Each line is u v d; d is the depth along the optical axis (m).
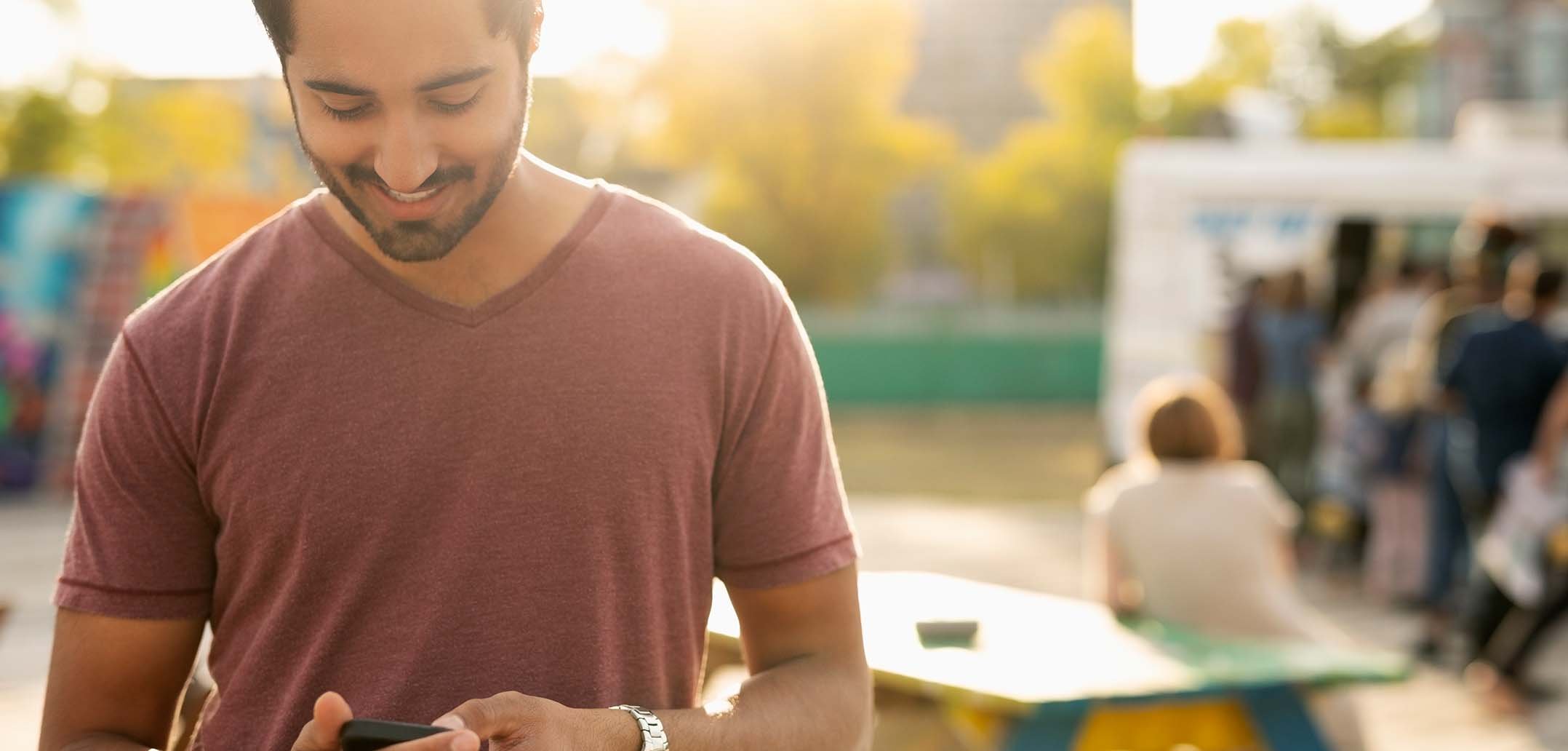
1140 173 10.71
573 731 1.27
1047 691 3.28
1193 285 10.55
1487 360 6.89
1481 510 6.98
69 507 12.55
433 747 1.11
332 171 1.27
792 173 37.94
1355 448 9.50
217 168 32.91
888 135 38.06
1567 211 10.34
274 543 1.38
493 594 1.37
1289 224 10.52
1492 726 6.12
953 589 4.50
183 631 1.44
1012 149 39.38
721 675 4.59
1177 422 4.48
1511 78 22.39
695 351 1.42
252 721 1.41
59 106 33.12
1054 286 39.34
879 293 38.62
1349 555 9.95
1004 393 27.14
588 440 1.38
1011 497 14.29
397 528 1.36
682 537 1.44
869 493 14.61
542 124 37.97
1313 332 10.05
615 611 1.41
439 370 1.37
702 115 37.59
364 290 1.38
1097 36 38.91
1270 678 3.44
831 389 26.64
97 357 13.29
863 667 1.52
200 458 1.39
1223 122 13.88
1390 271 9.73
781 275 38.16
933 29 41.47
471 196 1.28
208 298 1.40
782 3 37.69
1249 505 4.41
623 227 1.44
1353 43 58.88
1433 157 10.46
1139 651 3.71
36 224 13.12
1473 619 6.55
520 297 1.39
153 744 1.45
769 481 1.47
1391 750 5.78
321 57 1.22
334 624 1.38
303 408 1.37
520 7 1.26
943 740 3.72
